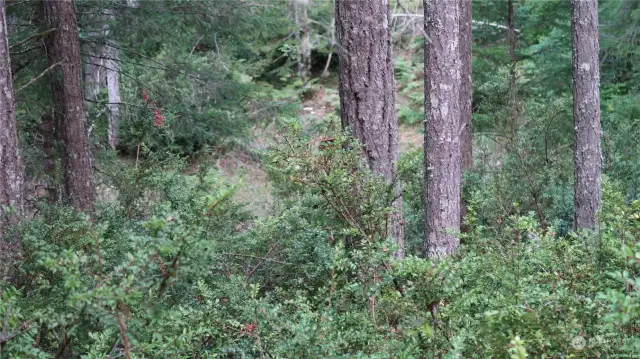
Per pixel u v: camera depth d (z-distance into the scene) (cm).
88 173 750
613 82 1664
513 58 1289
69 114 741
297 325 247
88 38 914
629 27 1519
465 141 1055
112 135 1240
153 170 686
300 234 496
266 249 520
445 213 718
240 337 312
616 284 258
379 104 538
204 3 939
